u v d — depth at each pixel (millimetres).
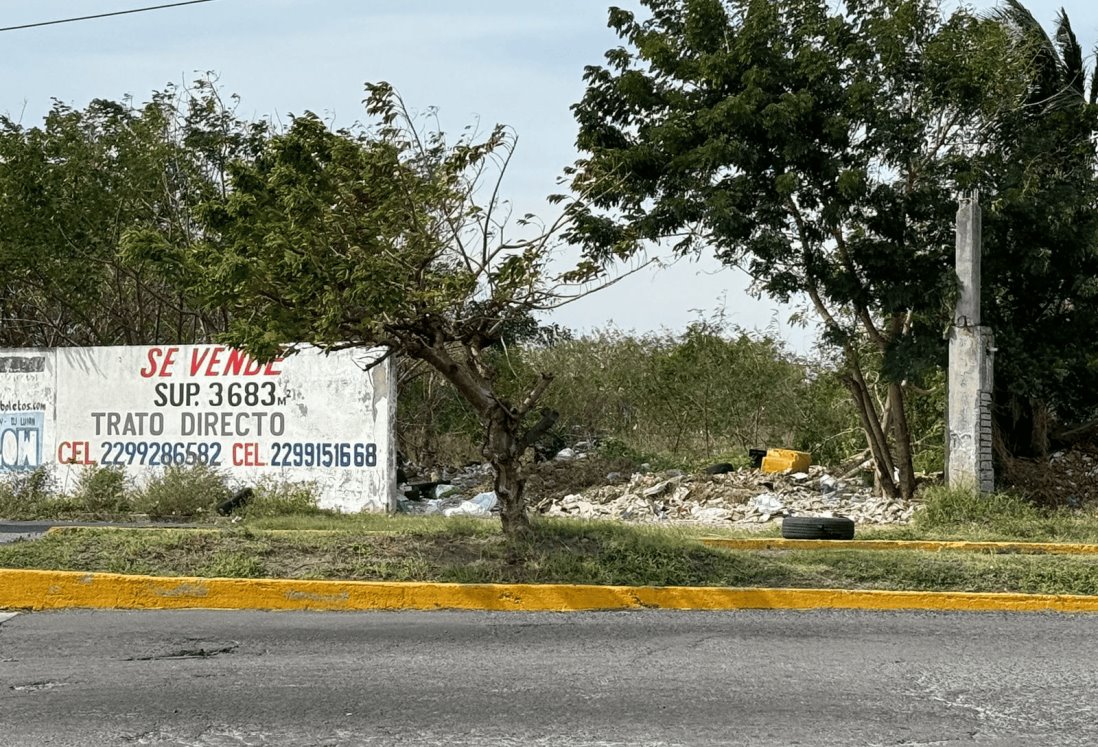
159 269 10891
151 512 18172
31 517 18406
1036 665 8180
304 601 10125
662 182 19453
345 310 10539
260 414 19438
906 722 6746
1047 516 18047
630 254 12773
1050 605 10492
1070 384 20578
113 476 19328
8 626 9242
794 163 18578
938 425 23094
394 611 10008
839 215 18312
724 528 16797
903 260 18734
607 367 29859
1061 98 20344
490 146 11609
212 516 17859
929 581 11016
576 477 22609
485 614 9898
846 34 19094
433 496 21828
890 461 20562
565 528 11961
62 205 23188
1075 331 19656
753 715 6859
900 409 20328
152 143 24141
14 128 23609
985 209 18516
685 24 19641
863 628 9453
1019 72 19312
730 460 24969
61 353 20484
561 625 9438
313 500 18906
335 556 11047
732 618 9820
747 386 29109
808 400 28156
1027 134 19281
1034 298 19922
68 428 20406
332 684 7512
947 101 18609
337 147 10906
